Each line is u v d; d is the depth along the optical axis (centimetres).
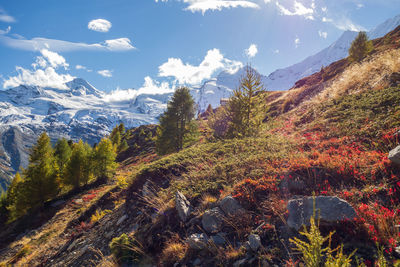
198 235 457
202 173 729
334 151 616
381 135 609
